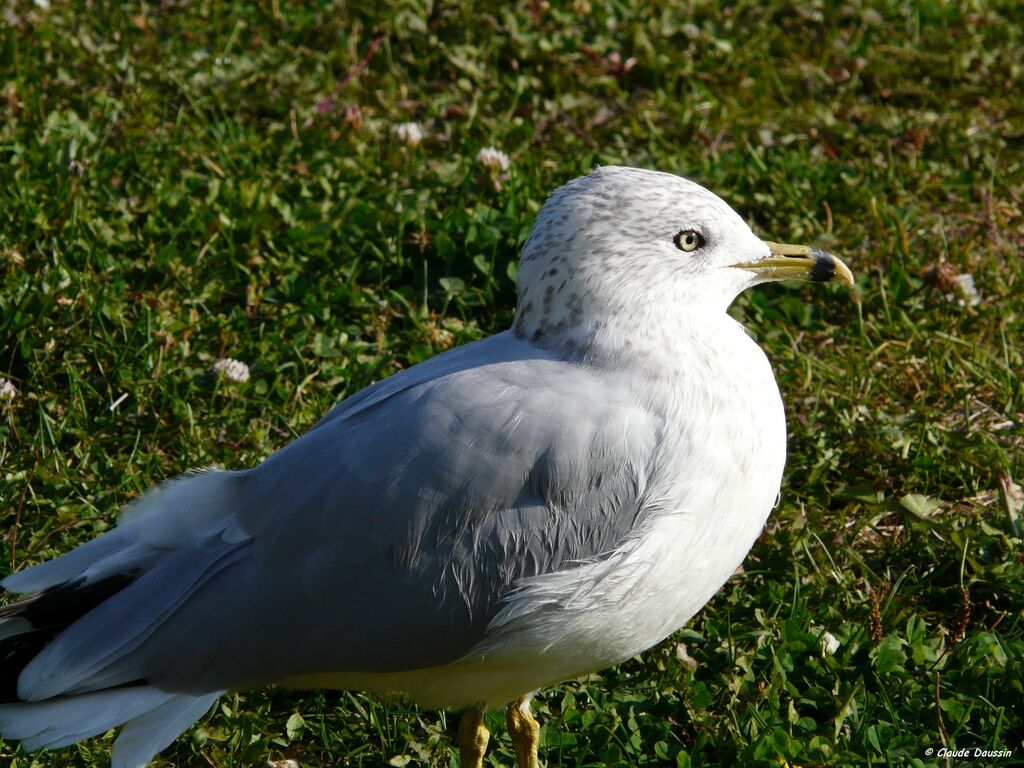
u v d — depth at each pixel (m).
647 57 15.32
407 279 12.16
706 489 7.11
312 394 10.83
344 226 12.38
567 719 8.34
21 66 14.16
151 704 6.98
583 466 6.98
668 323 7.34
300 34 15.66
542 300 7.51
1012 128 14.79
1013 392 11.01
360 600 6.97
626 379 7.23
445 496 6.94
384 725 8.38
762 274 7.89
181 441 10.29
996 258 12.80
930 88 15.56
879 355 11.68
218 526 7.21
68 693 7.02
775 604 9.09
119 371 10.69
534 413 7.03
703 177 13.36
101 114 13.88
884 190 13.63
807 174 13.56
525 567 6.96
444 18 15.79
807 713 8.33
